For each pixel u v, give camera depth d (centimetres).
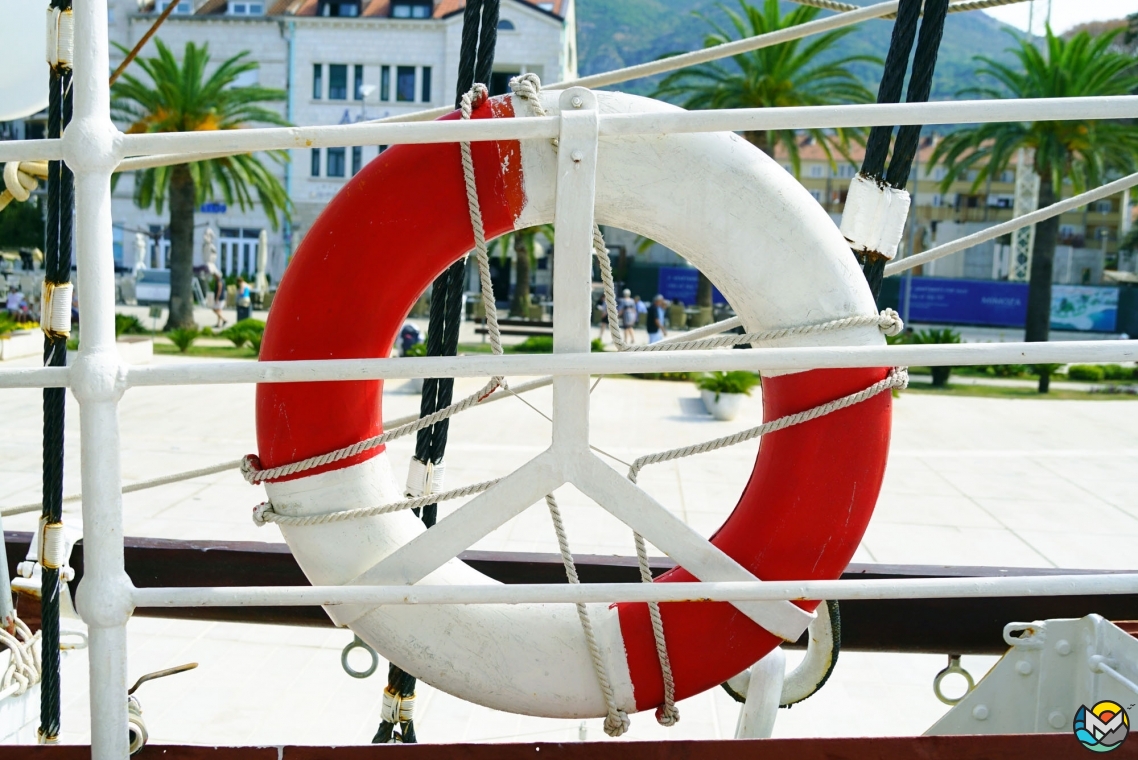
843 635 280
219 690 367
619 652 167
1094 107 133
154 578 290
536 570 288
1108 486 756
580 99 140
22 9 218
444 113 218
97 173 132
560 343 143
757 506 167
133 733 159
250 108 2067
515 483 151
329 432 164
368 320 162
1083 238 4209
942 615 276
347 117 3356
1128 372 1736
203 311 2764
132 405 1052
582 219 140
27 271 2805
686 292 3412
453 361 136
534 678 167
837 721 359
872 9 248
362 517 163
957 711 217
